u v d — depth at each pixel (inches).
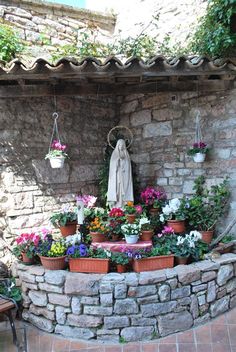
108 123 212.1
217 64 140.3
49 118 183.6
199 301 141.6
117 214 165.9
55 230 183.0
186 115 184.1
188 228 174.9
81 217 162.1
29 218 173.9
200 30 169.5
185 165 185.3
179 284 137.6
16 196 169.8
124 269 141.9
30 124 176.1
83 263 140.1
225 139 168.9
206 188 176.4
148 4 230.7
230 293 152.6
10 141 168.9
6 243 166.9
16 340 129.3
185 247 147.3
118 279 133.3
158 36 223.5
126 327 133.3
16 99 171.2
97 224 160.9
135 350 127.0
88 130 201.3
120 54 204.4
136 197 204.4
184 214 170.1
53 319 138.4
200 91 171.0
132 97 208.4
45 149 181.8
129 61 136.1
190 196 183.2
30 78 147.2
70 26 223.5
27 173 174.1
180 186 187.6
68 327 136.5
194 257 147.8
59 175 186.1
